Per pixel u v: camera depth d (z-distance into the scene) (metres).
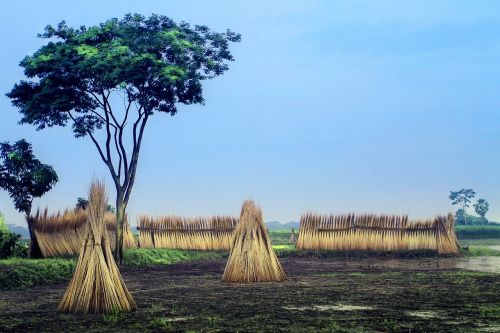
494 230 49.50
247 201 15.95
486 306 9.98
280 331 7.78
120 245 22.27
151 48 22.67
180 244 30.08
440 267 21.05
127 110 22.95
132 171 22.91
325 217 29.69
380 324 8.22
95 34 22.72
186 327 8.12
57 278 16.41
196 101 23.97
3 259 18.95
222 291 12.91
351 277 16.52
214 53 24.53
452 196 70.00
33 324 8.54
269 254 15.67
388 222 29.36
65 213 21.58
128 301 9.89
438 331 7.67
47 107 22.62
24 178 21.25
